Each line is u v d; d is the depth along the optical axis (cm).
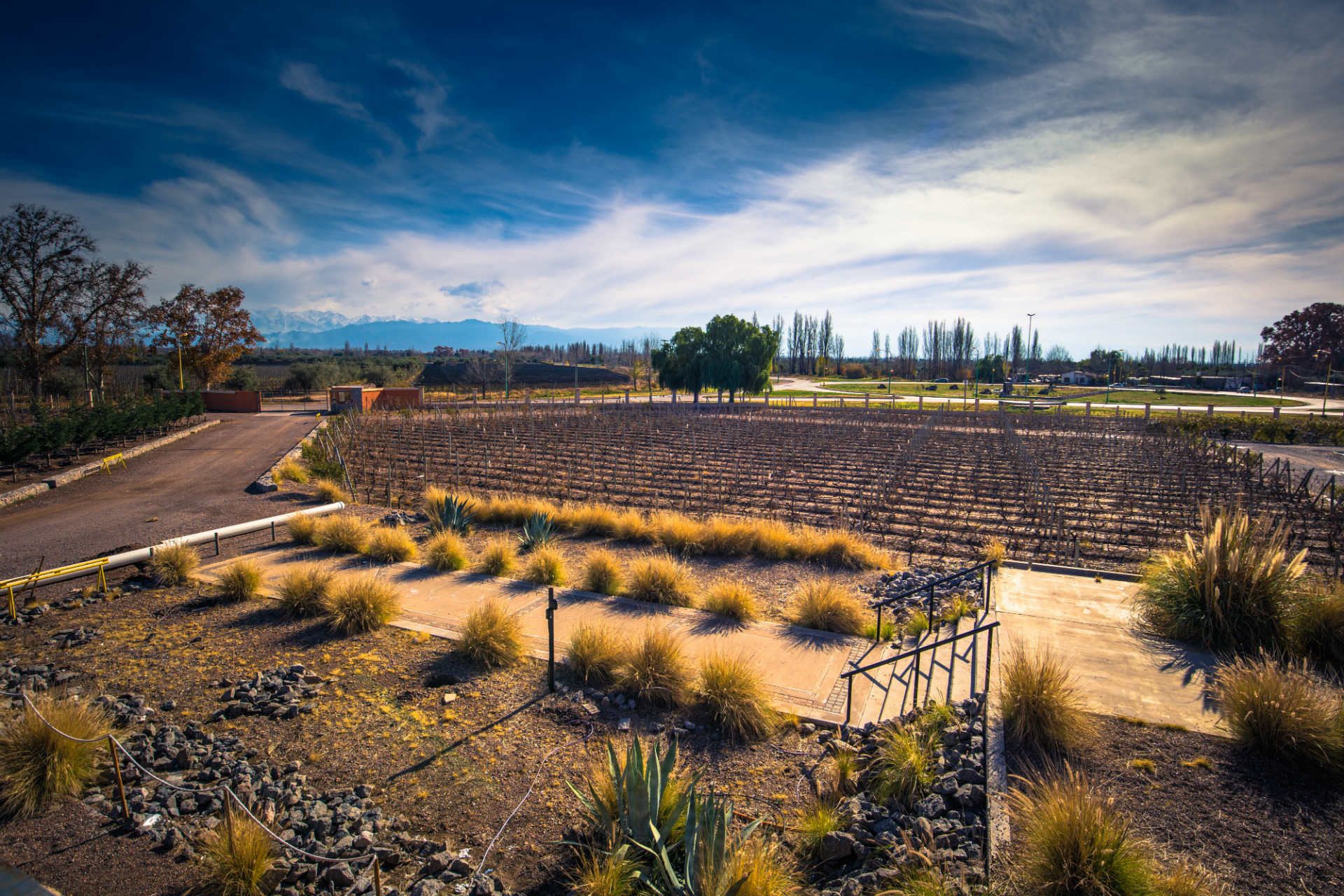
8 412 2680
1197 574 727
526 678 684
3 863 412
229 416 4272
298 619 850
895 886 380
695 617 874
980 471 2427
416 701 634
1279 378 8819
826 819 445
